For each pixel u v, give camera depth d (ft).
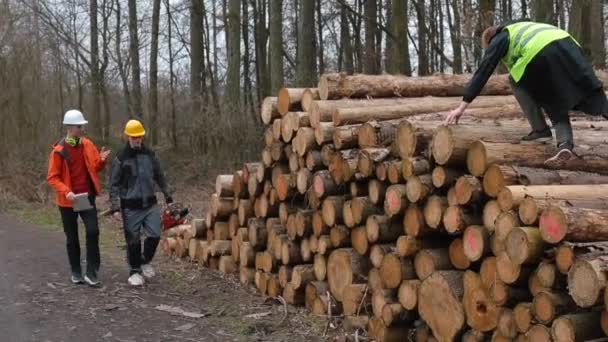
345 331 20.72
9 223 47.06
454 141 16.81
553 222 13.94
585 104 16.85
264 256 25.86
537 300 14.34
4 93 75.00
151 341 20.16
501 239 15.30
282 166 25.14
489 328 15.98
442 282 17.35
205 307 24.00
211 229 30.78
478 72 17.44
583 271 13.07
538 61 16.81
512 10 84.94
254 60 105.60
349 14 91.15
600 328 13.71
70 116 25.14
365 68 74.95
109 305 23.57
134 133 26.35
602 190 15.58
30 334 20.34
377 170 19.72
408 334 19.33
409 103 23.43
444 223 17.21
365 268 21.12
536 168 16.60
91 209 25.85
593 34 50.98
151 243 27.17
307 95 23.62
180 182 69.00
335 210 21.76
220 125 72.13
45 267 29.73
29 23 81.00
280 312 23.38
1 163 68.08
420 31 78.48
